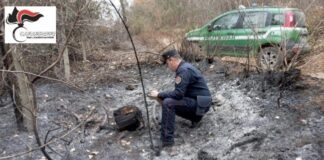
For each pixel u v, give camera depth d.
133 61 8.40
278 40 5.68
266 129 4.14
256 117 4.45
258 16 6.47
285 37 5.24
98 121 4.93
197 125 4.57
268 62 5.54
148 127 4.32
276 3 6.61
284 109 4.49
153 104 5.49
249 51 5.86
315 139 3.77
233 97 5.15
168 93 4.10
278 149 3.74
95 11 6.57
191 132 4.47
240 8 6.57
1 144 4.35
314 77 5.37
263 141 3.93
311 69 5.74
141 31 11.84
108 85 6.75
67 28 5.51
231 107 4.88
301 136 3.89
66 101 5.77
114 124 4.83
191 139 4.31
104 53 9.34
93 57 8.89
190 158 3.92
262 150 3.79
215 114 4.80
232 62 6.63
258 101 4.84
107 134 4.60
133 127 4.57
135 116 4.53
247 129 4.23
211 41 6.89
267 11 6.38
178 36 7.77
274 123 4.23
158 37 9.21
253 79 5.51
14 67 4.27
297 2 6.29
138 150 4.20
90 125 4.85
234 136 4.16
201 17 7.61
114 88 6.58
